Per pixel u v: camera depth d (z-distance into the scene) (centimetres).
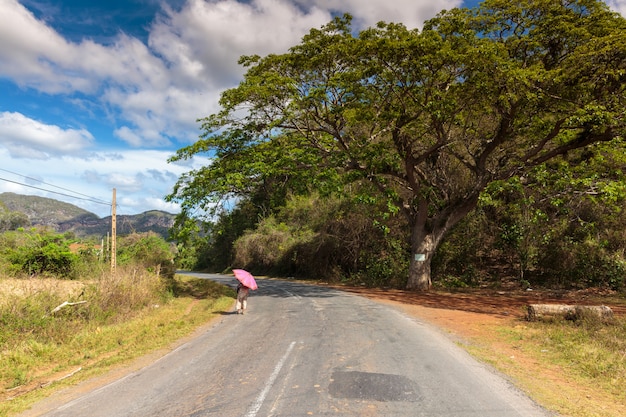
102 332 1078
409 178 2216
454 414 492
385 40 1783
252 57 2108
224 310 1461
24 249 2336
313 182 2061
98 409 542
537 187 2075
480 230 2762
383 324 1118
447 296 1975
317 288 2423
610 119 1652
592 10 1834
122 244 3362
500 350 855
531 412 503
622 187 1719
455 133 2308
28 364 809
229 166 2041
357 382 610
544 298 1903
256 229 4806
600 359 757
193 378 659
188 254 7531
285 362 727
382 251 3023
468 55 1680
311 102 1986
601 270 2230
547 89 1817
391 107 2039
